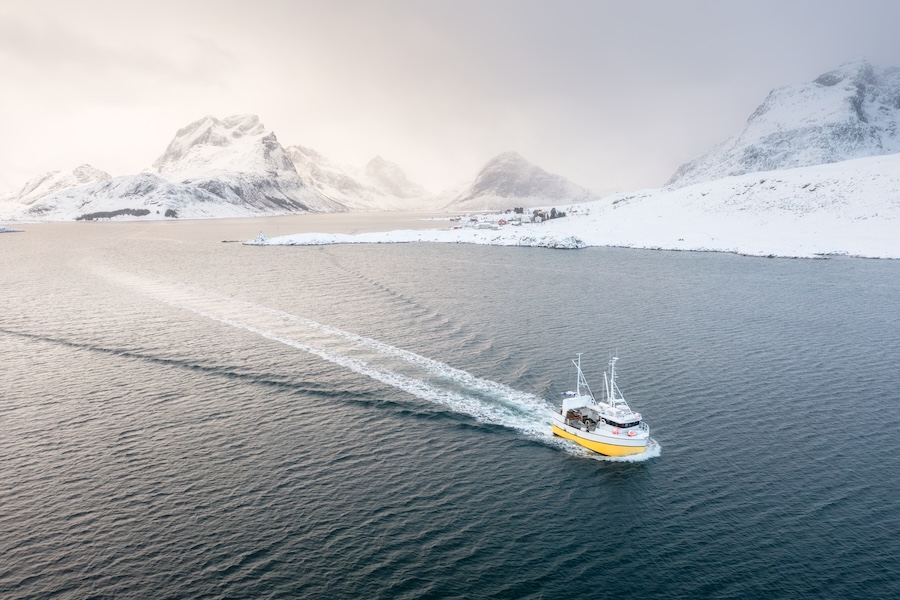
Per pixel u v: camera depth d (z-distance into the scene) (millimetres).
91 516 38656
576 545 35938
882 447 46875
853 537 36062
